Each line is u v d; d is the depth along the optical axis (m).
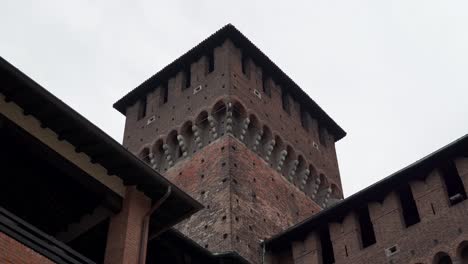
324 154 51.56
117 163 22.23
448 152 31.14
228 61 46.91
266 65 50.25
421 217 31.05
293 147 47.16
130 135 50.50
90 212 23.25
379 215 32.84
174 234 26.97
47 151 20.83
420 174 32.34
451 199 30.52
